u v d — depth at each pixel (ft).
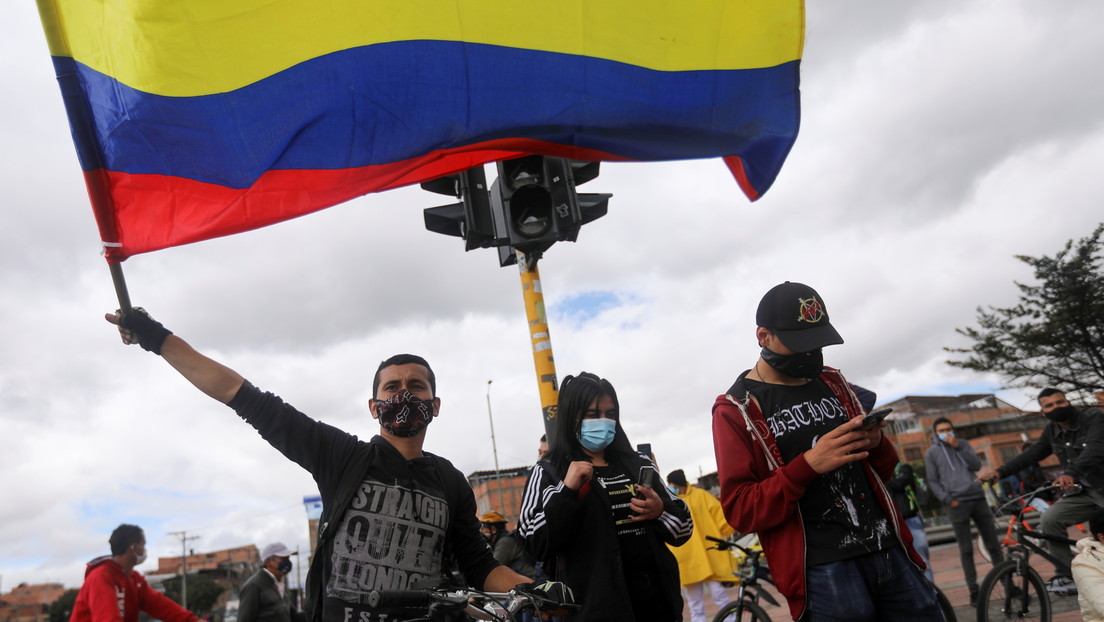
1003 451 179.52
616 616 11.95
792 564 10.59
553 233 17.79
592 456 13.50
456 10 13.80
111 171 11.67
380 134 13.53
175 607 21.56
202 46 12.19
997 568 19.48
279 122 12.80
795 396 11.39
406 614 9.62
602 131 14.80
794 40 15.06
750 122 15.29
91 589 19.67
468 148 14.84
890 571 10.70
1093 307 79.97
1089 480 20.27
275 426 10.30
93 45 11.49
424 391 11.07
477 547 11.36
